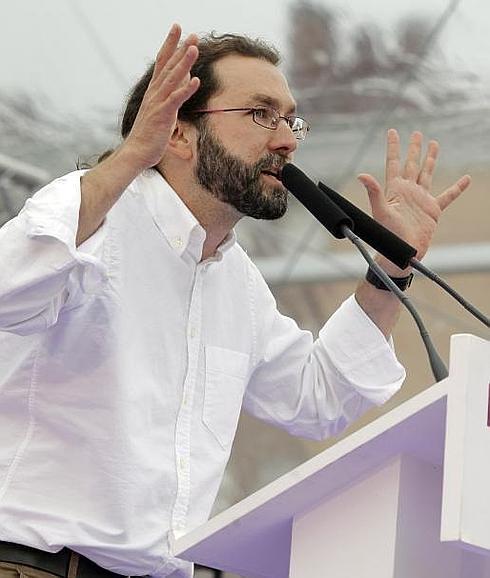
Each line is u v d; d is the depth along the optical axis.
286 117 7.61
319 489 5.26
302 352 8.23
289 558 5.75
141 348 7.12
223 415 7.42
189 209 7.51
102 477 6.76
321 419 8.19
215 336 7.58
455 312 15.39
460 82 14.62
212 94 7.55
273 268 16.05
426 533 5.13
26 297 6.39
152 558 6.80
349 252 15.69
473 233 15.20
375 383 8.09
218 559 5.81
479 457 4.50
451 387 4.54
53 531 6.60
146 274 7.23
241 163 7.39
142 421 6.98
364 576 5.12
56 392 6.88
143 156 6.53
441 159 15.11
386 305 8.09
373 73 14.81
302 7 14.44
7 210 16.02
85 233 6.54
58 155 15.71
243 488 16.11
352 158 15.48
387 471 5.13
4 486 6.74
